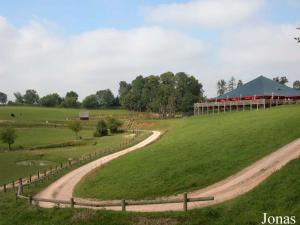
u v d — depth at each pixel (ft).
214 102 330.34
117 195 116.37
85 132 420.77
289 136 139.03
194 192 105.91
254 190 86.69
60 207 98.53
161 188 113.29
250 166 116.78
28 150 298.56
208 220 76.74
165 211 84.38
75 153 262.47
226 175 113.50
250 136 152.46
